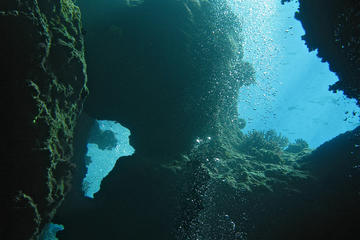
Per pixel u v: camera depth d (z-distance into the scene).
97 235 8.82
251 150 11.88
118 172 9.55
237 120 14.08
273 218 8.35
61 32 5.91
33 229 5.06
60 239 9.44
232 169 9.88
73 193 12.09
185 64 10.30
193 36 10.66
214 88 10.88
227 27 12.05
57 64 5.73
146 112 10.41
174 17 10.59
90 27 10.55
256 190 8.72
